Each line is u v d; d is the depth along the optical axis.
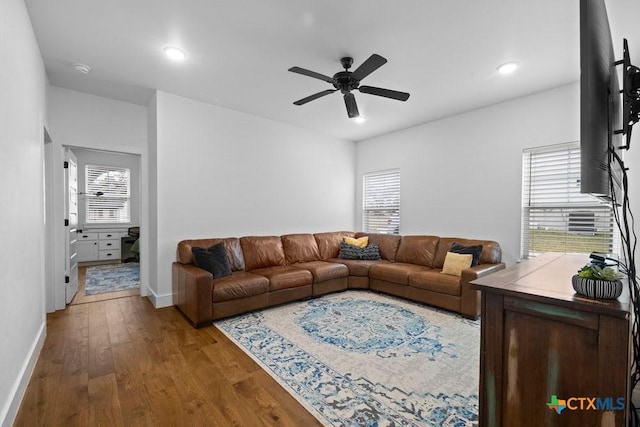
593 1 1.01
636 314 1.13
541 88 3.42
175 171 3.71
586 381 1.03
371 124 4.83
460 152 4.28
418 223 4.82
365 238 5.17
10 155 1.77
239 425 1.66
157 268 3.59
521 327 1.17
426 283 3.64
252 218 4.46
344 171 5.77
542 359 1.12
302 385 2.04
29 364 2.11
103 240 6.56
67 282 3.72
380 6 2.09
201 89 3.53
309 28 2.34
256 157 4.48
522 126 3.66
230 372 2.20
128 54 2.75
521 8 2.10
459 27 2.32
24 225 2.07
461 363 2.32
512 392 1.19
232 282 3.25
